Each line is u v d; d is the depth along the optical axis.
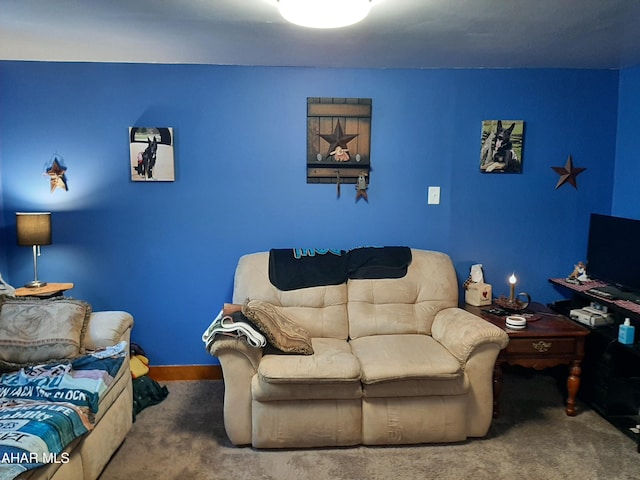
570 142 3.48
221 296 3.48
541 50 2.90
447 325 2.87
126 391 2.72
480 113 3.42
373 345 2.84
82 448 2.18
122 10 2.18
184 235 3.42
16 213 3.14
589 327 3.03
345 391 2.55
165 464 2.48
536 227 3.54
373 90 3.38
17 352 2.47
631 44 2.76
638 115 3.30
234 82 3.32
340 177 3.43
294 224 3.46
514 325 2.88
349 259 3.23
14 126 3.24
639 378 2.88
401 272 3.20
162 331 3.48
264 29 2.46
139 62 3.24
